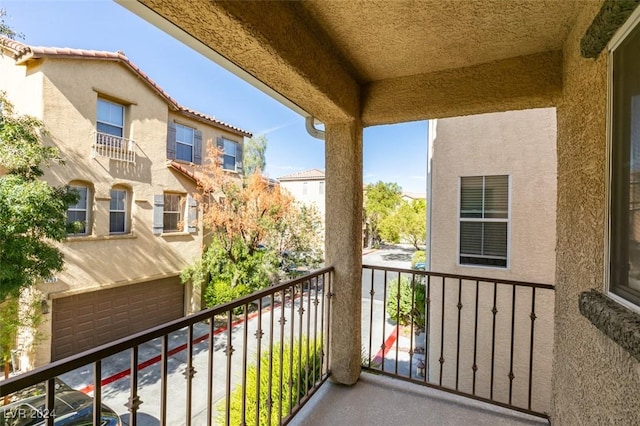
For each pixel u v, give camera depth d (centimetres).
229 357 141
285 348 359
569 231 149
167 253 812
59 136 601
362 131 233
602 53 111
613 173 102
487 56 184
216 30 117
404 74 209
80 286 635
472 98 193
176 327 114
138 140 750
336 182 227
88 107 651
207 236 921
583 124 131
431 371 448
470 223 431
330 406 202
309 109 198
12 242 452
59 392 341
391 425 184
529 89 179
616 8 88
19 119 511
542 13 142
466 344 425
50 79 589
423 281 788
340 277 226
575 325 134
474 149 427
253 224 898
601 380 104
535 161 392
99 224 672
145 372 582
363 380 231
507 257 407
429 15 146
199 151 939
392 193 2088
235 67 163
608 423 99
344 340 225
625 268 94
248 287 868
